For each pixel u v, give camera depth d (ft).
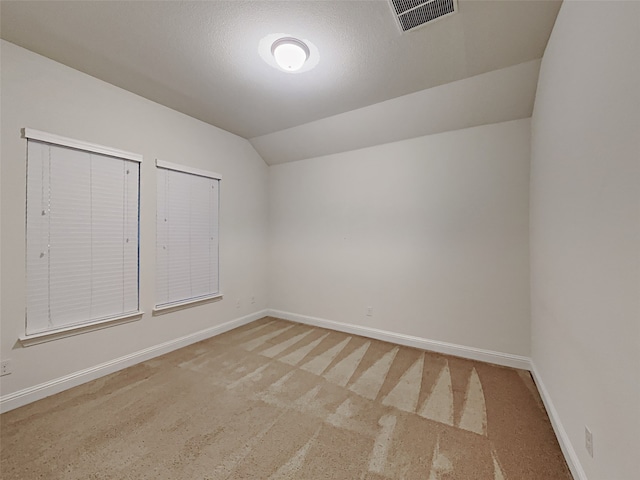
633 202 2.84
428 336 9.84
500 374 7.98
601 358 3.58
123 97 8.31
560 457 4.90
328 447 5.18
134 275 8.64
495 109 8.28
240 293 12.47
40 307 6.77
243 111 9.82
